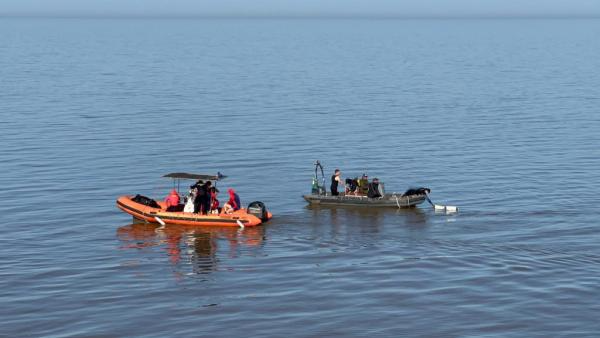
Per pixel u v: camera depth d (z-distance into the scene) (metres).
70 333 29.25
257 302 32.09
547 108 93.50
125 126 79.50
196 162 61.84
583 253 37.41
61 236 41.62
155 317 30.72
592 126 79.19
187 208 44.03
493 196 50.00
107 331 29.45
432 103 99.31
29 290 33.53
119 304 32.03
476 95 107.81
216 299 32.50
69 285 34.12
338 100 102.62
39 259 37.66
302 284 34.03
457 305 31.33
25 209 47.28
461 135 74.44
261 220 43.62
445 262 36.38
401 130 77.62
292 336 28.86
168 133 75.31
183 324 30.05
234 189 52.97
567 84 121.94
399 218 44.56
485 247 38.59
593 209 46.09
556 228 42.00
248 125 80.62
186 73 145.50
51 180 55.16
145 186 53.81
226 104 97.88
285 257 37.72
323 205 47.88
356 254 37.91
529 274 34.53
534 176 55.97
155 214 43.66
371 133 75.75
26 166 59.78
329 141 71.31
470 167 59.56
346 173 58.12
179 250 39.09
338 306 31.52
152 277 35.16
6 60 174.62
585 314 30.27
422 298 32.09
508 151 66.12
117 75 139.50
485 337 28.50
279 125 80.75
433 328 29.31
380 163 61.56
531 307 30.98
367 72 149.00
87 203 48.88
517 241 39.59
